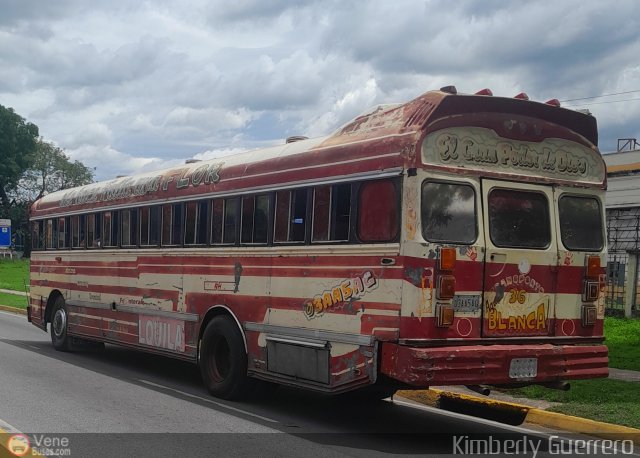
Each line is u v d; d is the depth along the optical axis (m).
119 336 11.56
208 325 9.36
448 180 6.90
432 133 6.85
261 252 8.54
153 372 11.29
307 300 7.78
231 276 9.03
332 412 8.67
